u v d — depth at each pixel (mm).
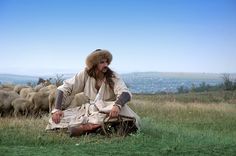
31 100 13125
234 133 13883
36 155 6246
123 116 8289
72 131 8000
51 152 6477
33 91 14984
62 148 6852
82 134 8070
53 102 12922
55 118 8125
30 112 13094
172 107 21281
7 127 9109
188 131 11031
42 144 7289
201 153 6746
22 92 14992
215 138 9680
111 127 8219
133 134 8023
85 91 8656
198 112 20281
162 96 39938
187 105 23250
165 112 19078
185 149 6977
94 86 8594
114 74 8461
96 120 8172
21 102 13016
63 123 8461
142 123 9648
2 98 13141
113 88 8469
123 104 8047
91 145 7141
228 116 19750
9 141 7324
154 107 20500
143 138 7793
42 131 8500
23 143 7285
